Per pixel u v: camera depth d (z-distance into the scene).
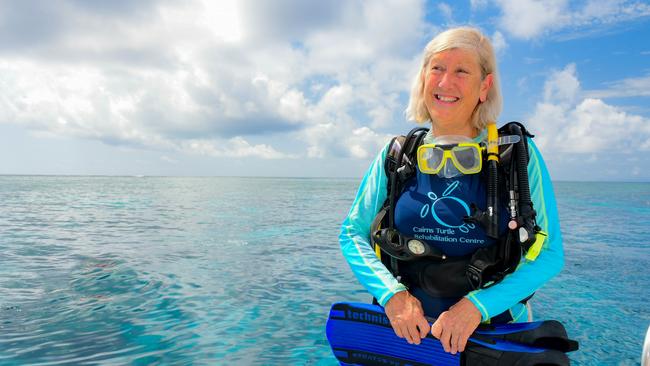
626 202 26.11
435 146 1.65
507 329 1.56
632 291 5.04
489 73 1.70
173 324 3.72
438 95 1.70
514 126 1.66
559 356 1.40
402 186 1.75
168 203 20.34
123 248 7.50
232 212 15.55
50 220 12.12
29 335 3.40
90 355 3.05
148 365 2.90
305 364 2.96
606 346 3.39
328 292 4.81
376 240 1.71
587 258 7.20
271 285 5.09
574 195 37.16
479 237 1.57
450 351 1.49
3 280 5.14
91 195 27.11
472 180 1.63
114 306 4.19
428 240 1.64
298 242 8.45
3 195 25.75
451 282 1.62
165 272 5.65
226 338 3.42
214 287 4.95
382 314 1.66
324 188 46.75
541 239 1.50
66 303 4.26
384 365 1.65
